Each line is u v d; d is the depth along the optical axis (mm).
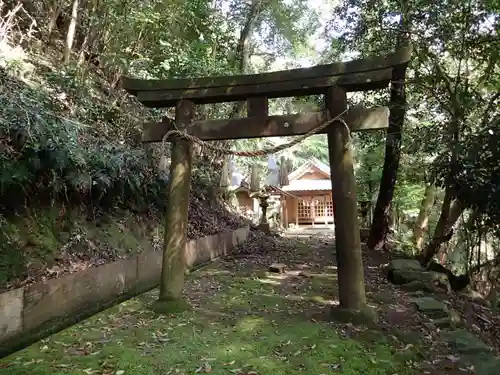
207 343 3158
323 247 9844
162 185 6316
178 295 4090
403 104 7129
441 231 6914
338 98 3705
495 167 5254
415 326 3697
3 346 2854
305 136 3697
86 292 3844
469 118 6336
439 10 6199
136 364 2738
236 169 18125
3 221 3402
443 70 6688
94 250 4336
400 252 8523
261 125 3924
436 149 6207
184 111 4129
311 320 3721
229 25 10305
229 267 6648
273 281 5598
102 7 6496
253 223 12938
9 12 5352
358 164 12375
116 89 7023
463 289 6586
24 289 3090
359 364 2775
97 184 4461
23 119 3508
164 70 7031
